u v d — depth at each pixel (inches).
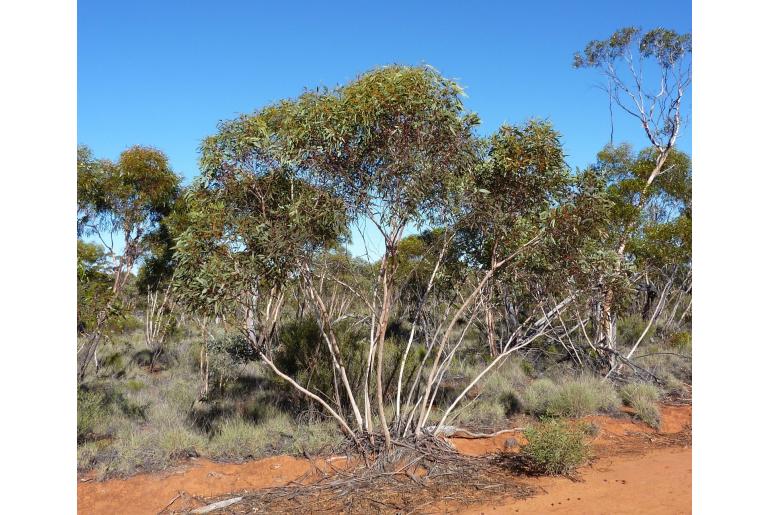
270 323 413.4
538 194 294.7
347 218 271.3
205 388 429.4
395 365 406.9
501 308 561.0
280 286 276.5
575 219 286.7
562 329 564.4
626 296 342.6
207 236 263.7
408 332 610.5
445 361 331.9
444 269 359.3
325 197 262.7
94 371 509.4
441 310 556.7
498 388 444.5
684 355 585.9
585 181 291.7
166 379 506.3
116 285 466.6
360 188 270.1
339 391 367.6
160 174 478.9
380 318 302.8
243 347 440.5
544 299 376.8
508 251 322.0
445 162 269.9
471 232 339.0
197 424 349.4
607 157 736.3
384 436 293.4
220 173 278.4
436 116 257.3
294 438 307.6
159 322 651.5
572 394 403.9
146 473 267.7
